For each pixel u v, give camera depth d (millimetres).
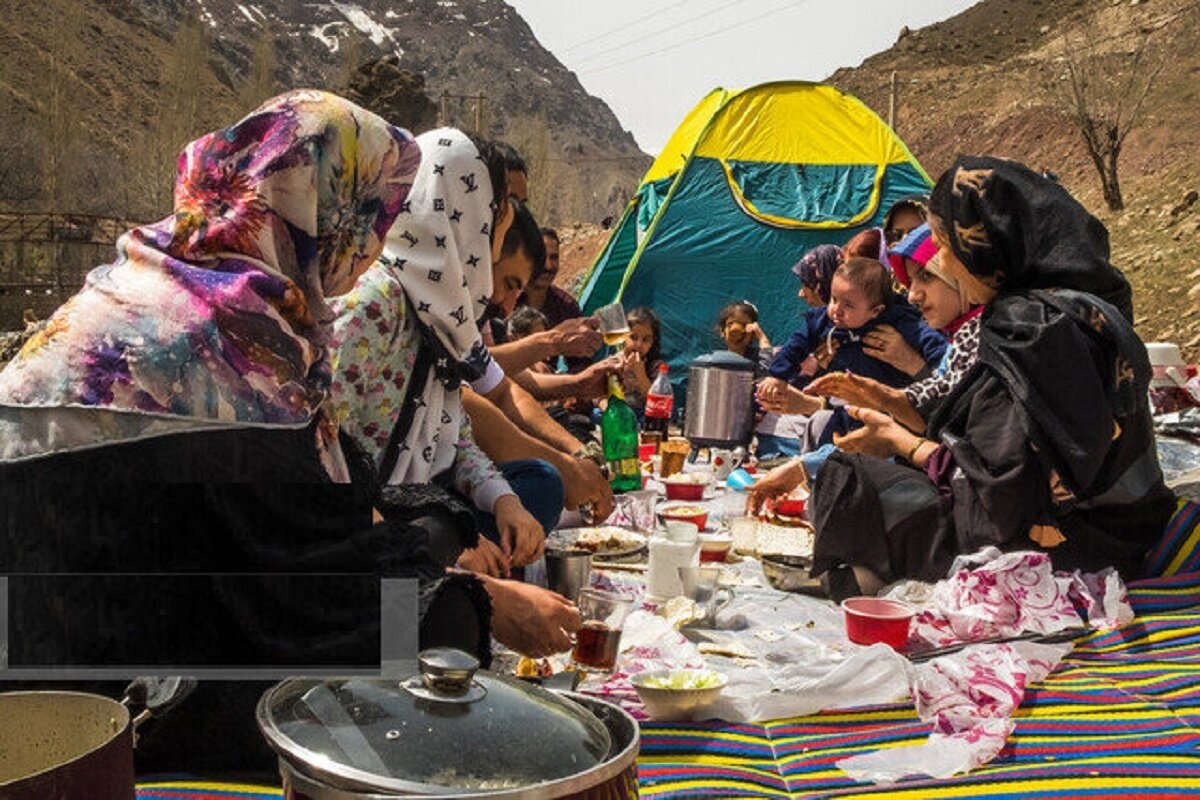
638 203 10625
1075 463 3088
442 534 2607
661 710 2533
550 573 3240
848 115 9945
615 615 2809
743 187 9633
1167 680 2729
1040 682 2754
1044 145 59812
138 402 1925
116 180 75375
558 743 1484
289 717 1537
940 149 69438
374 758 1435
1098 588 3148
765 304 9258
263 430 1994
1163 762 2344
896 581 3303
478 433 3602
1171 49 60406
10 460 1898
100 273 2086
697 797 2195
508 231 3605
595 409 6332
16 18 128625
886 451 3604
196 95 73812
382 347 2900
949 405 3365
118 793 1547
